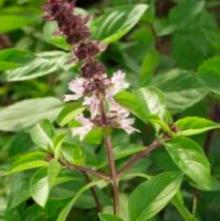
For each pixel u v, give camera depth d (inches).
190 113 15.6
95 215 15.0
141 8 13.7
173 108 14.0
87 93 11.8
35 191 11.4
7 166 13.3
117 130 14.8
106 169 14.1
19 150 14.7
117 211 12.5
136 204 11.9
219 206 14.4
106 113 12.0
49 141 12.3
